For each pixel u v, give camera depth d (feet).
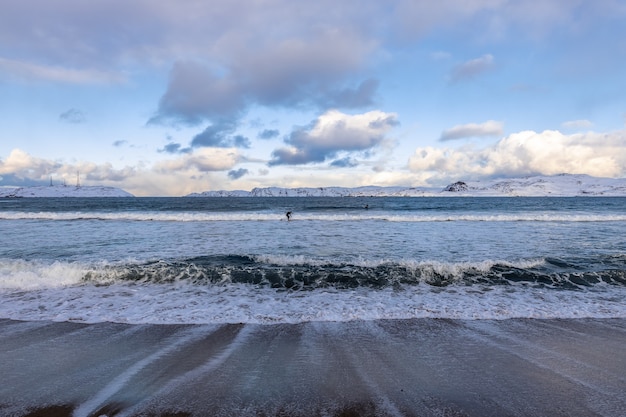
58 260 35.42
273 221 82.53
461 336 17.38
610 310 21.43
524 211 136.77
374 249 43.01
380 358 14.83
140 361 14.38
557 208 164.96
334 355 15.11
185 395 11.74
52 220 82.28
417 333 17.79
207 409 10.91
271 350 15.64
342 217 88.43
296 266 32.07
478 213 122.01
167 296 23.97
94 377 12.97
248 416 10.55
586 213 122.11
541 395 11.82
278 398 11.57
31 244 46.01
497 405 11.21
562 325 18.97
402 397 11.69
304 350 15.65
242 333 17.70
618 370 13.71
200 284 26.76
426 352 15.46
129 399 11.48
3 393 11.80
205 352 15.35
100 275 28.12
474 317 20.21
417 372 13.55
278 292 25.08
